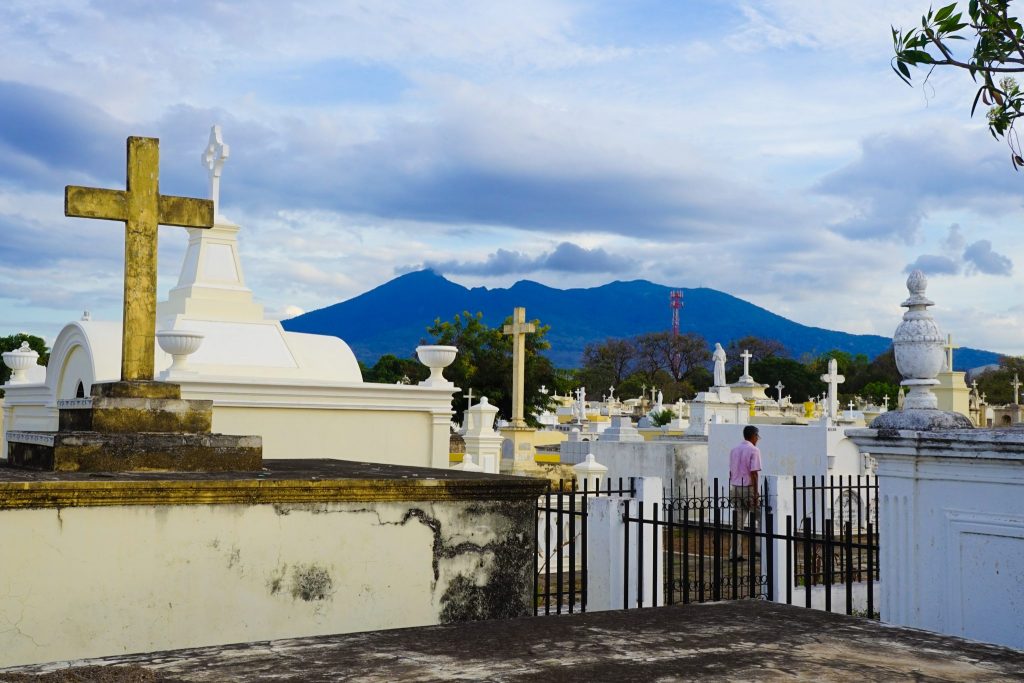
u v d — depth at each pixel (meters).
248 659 3.13
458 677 2.93
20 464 6.89
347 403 13.19
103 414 6.58
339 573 6.12
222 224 14.81
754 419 35.88
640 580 8.59
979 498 6.57
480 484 6.59
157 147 7.31
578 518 13.00
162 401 6.78
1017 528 6.32
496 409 21.77
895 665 3.12
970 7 5.61
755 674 2.99
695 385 118.88
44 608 5.26
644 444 23.14
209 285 14.55
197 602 5.68
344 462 8.59
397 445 13.61
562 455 32.72
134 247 7.16
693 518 18.12
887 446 7.04
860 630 3.63
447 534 6.53
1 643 5.15
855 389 108.44
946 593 6.72
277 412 12.78
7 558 5.18
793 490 11.45
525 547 6.85
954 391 29.88
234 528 5.80
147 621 5.53
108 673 2.93
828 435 19.05
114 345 13.23
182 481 5.60
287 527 5.96
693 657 3.20
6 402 16.47
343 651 3.25
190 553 5.66
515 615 6.78
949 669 3.07
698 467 22.48
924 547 6.88
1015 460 6.27
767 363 108.56
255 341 14.23
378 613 6.25
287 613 5.94
